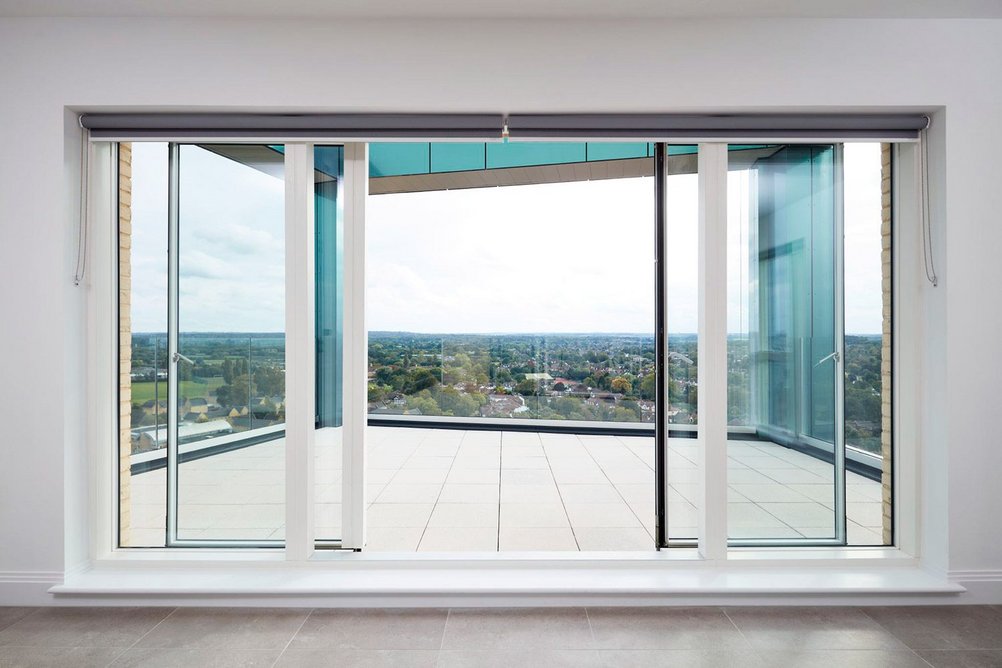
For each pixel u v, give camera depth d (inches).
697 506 112.7
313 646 88.6
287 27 103.1
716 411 109.0
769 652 86.8
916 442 108.8
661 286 113.7
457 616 97.8
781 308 113.5
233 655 86.0
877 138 105.3
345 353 111.9
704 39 103.2
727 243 111.0
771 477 113.6
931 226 105.8
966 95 102.3
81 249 105.0
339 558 108.6
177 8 99.6
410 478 181.9
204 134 104.8
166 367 113.0
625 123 104.6
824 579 103.4
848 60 102.5
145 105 102.3
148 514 113.0
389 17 103.0
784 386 113.7
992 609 99.5
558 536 131.3
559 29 103.7
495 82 103.7
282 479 112.0
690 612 98.9
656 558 109.2
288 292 108.4
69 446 103.3
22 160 101.7
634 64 103.5
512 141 106.8
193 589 100.0
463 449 221.3
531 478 181.3
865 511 114.0
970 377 102.0
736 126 104.6
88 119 103.0
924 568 107.3
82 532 106.5
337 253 113.0
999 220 102.0
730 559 108.5
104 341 110.0
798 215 113.8
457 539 129.6
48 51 101.7
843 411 114.1
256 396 111.9
